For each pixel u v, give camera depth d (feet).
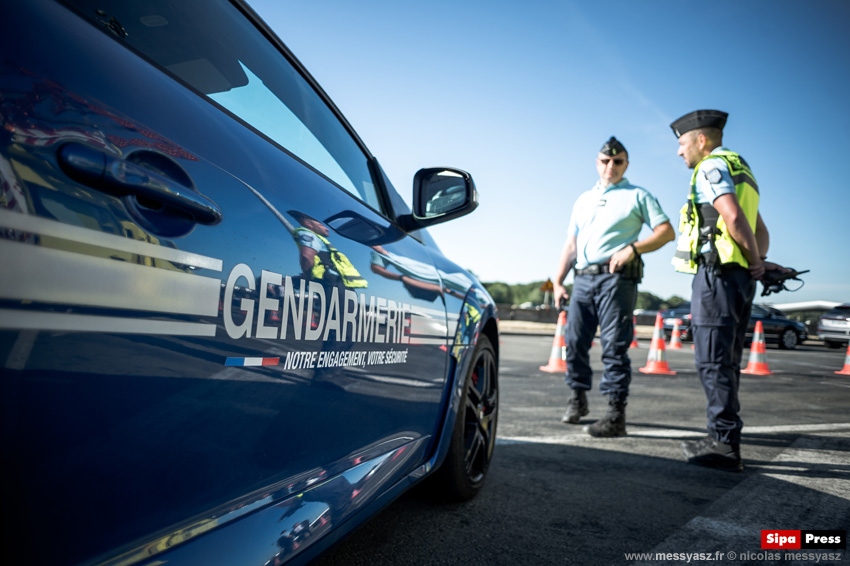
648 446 10.93
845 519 7.16
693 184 9.90
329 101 5.39
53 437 1.98
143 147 2.48
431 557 5.77
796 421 13.69
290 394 3.38
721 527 6.84
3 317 1.82
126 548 2.29
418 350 5.52
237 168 3.18
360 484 4.23
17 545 1.89
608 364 11.86
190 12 3.63
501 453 10.16
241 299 2.94
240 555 2.87
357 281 4.33
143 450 2.35
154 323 2.39
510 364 26.73
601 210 12.05
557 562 5.77
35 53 2.12
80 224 2.09
